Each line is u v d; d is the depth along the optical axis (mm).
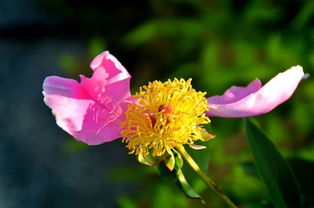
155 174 826
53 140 1020
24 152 1009
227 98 465
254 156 488
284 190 485
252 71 854
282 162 486
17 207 964
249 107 442
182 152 451
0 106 1049
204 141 466
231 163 779
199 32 932
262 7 920
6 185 978
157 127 448
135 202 884
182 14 1013
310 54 870
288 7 930
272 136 837
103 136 447
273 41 859
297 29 895
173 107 454
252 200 712
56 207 971
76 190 985
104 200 977
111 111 449
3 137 1019
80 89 447
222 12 941
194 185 657
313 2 887
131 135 450
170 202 775
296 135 855
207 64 887
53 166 1000
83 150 1011
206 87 872
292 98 856
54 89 442
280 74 432
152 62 1019
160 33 975
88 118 445
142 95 455
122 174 874
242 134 824
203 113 465
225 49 908
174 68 985
